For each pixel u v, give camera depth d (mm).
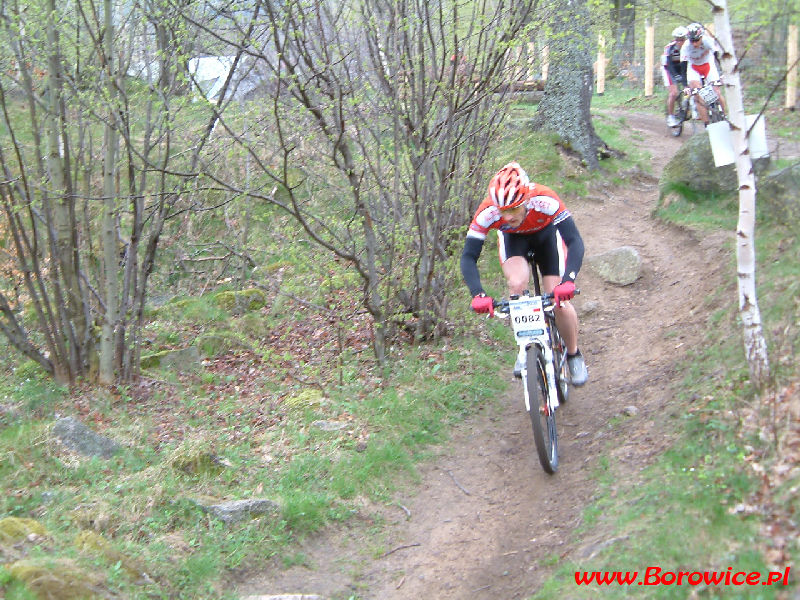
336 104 5848
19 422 6270
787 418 3953
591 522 4109
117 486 4883
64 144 7234
